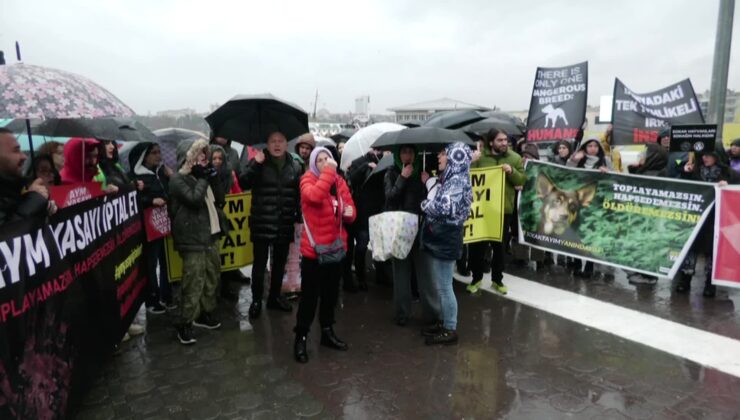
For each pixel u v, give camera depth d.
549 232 6.41
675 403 3.37
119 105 3.30
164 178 5.25
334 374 3.82
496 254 5.60
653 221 5.63
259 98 4.71
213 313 5.15
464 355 4.13
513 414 3.26
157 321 4.94
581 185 6.12
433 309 4.63
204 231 4.37
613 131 7.78
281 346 4.34
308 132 5.39
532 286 5.92
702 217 5.31
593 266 6.75
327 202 3.96
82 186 3.25
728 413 3.25
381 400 3.44
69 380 2.80
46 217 2.60
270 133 4.83
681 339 4.38
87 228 3.21
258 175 4.87
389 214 4.47
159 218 4.92
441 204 4.00
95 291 3.27
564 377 3.74
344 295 5.76
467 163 4.07
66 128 4.48
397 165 4.69
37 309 2.46
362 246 5.80
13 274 2.27
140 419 3.22
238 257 5.45
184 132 7.38
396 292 4.76
